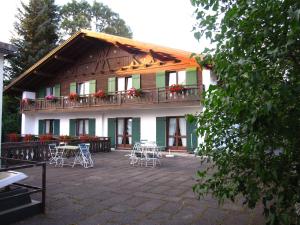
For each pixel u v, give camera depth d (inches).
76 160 418.0
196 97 534.3
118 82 690.8
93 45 729.0
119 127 669.3
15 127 893.8
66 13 1365.7
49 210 190.4
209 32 92.2
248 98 72.6
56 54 719.7
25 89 829.8
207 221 172.1
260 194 86.5
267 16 73.3
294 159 78.5
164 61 606.9
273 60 74.1
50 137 550.3
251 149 81.0
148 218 177.2
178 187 260.2
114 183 276.5
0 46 271.6
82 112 724.0
